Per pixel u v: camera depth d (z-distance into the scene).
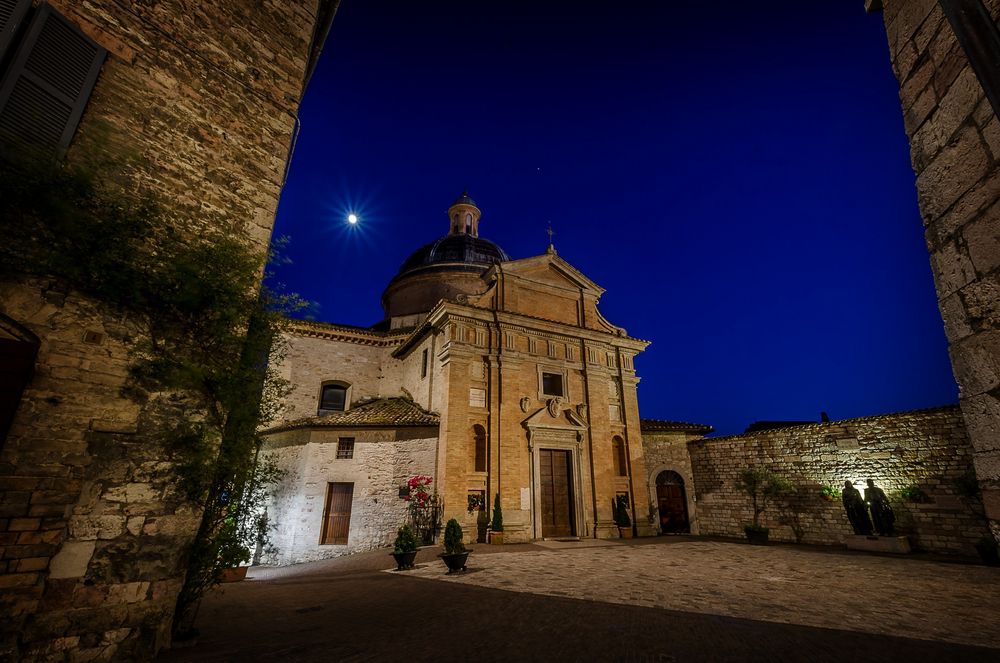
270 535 17.31
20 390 4.30
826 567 11.22
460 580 9.98
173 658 4.59
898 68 3.42
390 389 23.95
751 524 17.22
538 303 22.08
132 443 4.96
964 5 2.34
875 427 15.18
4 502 4.16
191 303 5.54
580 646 5.23
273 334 6.39
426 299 27.09
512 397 19.23
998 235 2.53
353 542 16.78
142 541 4.84
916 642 5.43
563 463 19.80
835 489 15.96
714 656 4.93
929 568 10.85
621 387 22.23
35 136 4.84
